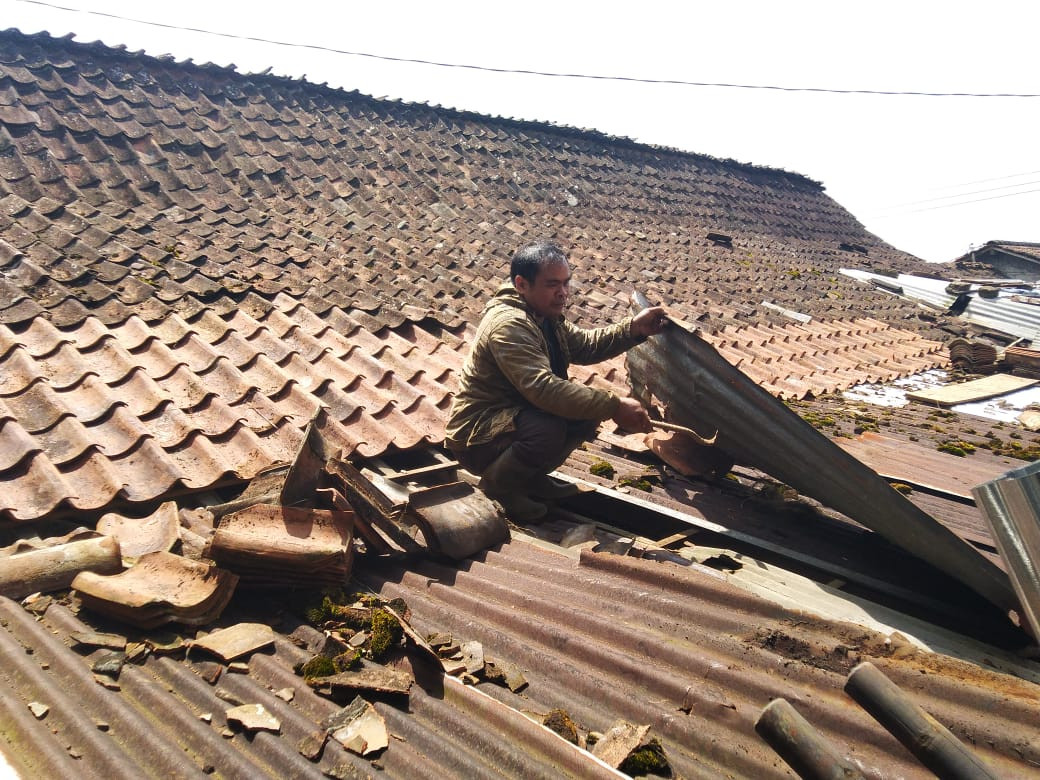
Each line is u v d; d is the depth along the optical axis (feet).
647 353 14.79
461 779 7.25
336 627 9.70
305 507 11.36
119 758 7.02
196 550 10.87
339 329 19.74
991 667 9.53
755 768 7.45
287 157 28.84
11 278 17.26
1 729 7.28
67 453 12.76
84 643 8.80
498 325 12.92
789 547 12.76
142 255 19.81
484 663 9.00
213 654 8.84
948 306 38.91
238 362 16.89
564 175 40.14
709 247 39.19
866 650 8.90
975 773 5.78
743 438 13.34
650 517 14.87
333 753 7.44
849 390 25.04
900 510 11.10
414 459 15.88
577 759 7.35
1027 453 18.19
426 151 34.63
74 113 24.38
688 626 9.72
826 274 41.16
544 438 13.10
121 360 15.46
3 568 9.63
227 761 7.23
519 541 12.89
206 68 30.22
